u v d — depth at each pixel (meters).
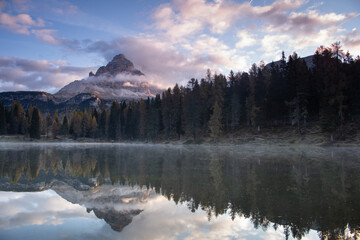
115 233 7.77
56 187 15.64
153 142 89.75
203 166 24.47
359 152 36.19
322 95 55.69
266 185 14.95
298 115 56.00
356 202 11.02
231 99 71.94
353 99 53.06
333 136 49.03
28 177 19.52
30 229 8.12
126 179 18.08
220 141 66.62
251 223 8.67
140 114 103.81
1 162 29.77
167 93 100.44
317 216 9.27
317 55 69.25
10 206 11.16
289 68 69.38
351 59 62.47
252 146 55.66
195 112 74.00
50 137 126.06
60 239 7.21
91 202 11.86
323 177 17.34
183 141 77.88
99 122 127.25
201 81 88.19
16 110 127.69
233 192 13.31
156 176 19.08
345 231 7.86
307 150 41.78
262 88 70.25
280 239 7.28
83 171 22.52
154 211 10.22
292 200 11.52
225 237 7.43
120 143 102.81
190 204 11.23
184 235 7.59
